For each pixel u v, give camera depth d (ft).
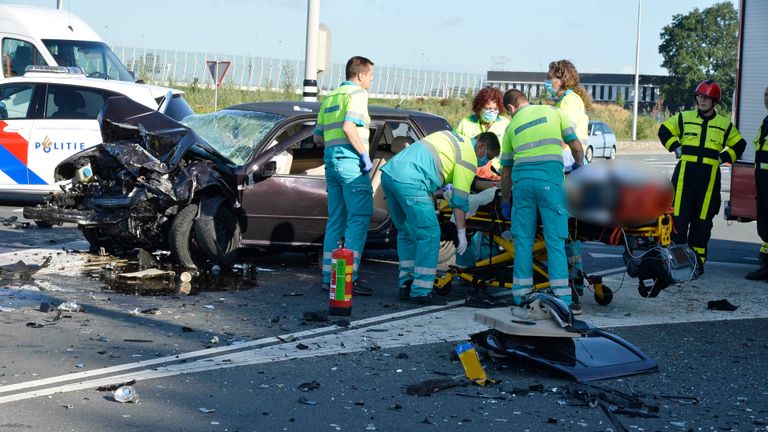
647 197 26.66
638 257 28.14
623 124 175.94
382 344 23.34
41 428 16.66
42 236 39.17
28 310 25.58
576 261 28.53
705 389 20.38
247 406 18.28
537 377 20.80
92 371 20.16
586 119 30.04
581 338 22.11
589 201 26.55
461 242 27.76
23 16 59.21
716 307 28.89
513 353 21.36
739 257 40.60
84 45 60.80
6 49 58.29
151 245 33.27
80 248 36.40
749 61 36.52
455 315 26.96
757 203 34.76
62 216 32.35
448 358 22.18
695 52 240.12
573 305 27.50
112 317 25.20
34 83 47.11
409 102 171.83
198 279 31.17
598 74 253.65
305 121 34.17
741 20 36.76
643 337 24.89
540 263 29.01
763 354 23.48
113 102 33.30
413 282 28.48
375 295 29.73
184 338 23.32
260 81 166.30
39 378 19.54
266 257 36.14
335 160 29.32
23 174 46.52
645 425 17.93
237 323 25.12
